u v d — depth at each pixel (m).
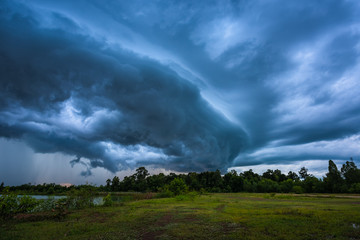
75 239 8.45
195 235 8.98
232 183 105.88
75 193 20.88
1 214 13.27
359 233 8.86
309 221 11.66
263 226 10.50
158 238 8.71
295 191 76.81
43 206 17.50
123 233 9.44
